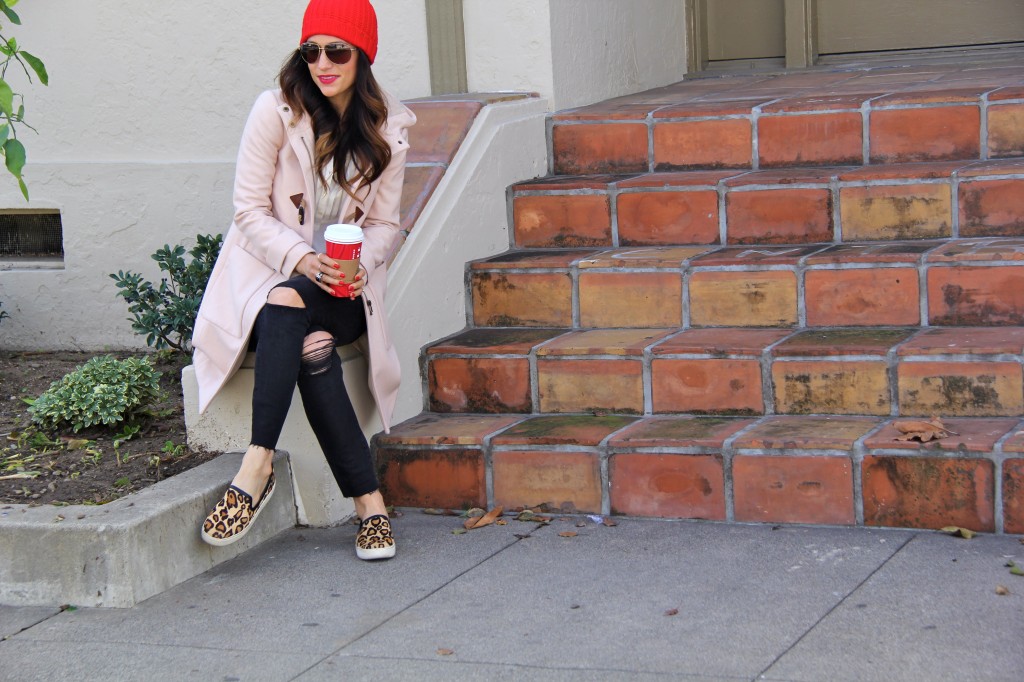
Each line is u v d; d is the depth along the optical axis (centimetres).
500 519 372
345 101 347
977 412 359
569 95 529
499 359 408
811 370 374
